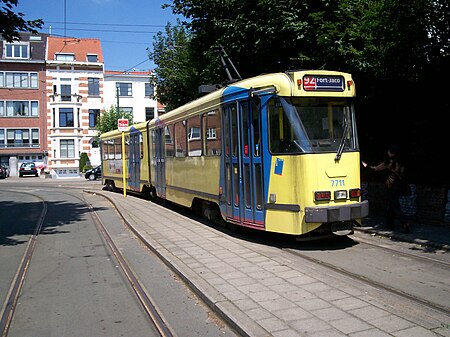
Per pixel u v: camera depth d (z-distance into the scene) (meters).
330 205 7.91
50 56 51.41
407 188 10.16
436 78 9.70
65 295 6.34
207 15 15.13
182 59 23.12
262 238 9.21
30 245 9.98
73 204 18.47
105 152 24.58
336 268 6.82
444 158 9.99
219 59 14.80
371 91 10.85
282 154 8.03
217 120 10.00
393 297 5.46
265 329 4.49
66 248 9.59
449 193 9.42
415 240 8.34
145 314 5.51
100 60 53.03
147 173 17.12
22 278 7.26
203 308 5.54
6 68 50.09
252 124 8.65
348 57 10.30
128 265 7.86
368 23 9.45
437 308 5.08
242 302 5.33
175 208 15.00
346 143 8.29
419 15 8.90
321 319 4.71
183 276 6.68
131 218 12.90
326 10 10.95
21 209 17.22
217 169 10.08
